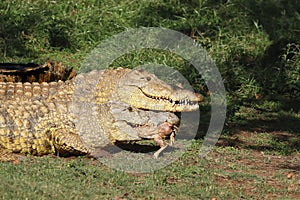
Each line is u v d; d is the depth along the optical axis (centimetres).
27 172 948
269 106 1567
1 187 852
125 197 879
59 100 1091
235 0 2003
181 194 912
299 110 1559
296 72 1708
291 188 982
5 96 1087
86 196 862
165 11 1938
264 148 1233
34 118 1076
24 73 1166
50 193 852
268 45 1830
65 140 1070
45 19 1834
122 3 1970
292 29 1923
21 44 1761
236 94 1631
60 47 1777
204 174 1017
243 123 1425
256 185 983
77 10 1920
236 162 1114
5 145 1066
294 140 1309
